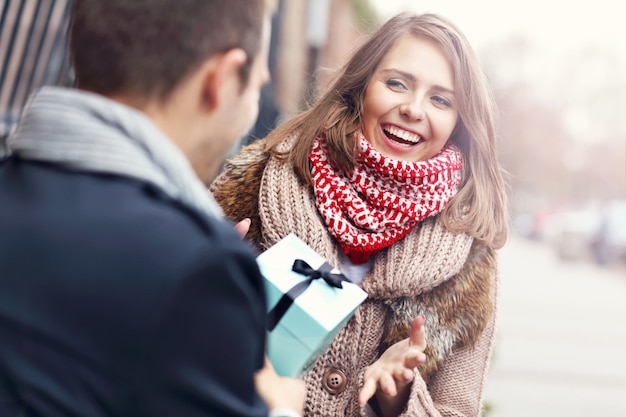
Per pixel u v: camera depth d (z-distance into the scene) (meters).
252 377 0.98
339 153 1.78
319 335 1.38
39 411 0.90
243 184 1.88
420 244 1.75
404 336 1.73
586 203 60.50
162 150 1.01
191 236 0.95
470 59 1.79
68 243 0.94
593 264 22.94
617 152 60.12
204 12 1.02
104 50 1.02
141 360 0.90
